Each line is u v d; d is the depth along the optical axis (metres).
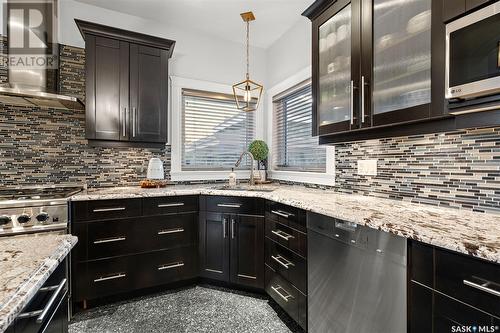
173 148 2.75
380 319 1.06
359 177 1.93
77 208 1.84
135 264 2.02
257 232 2.07
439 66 1.12
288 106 2.92
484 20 0.92
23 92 1.79
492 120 1.03
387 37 1.39
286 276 1.73
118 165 2.51
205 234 2.25
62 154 2.29
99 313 1.84
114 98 2.23
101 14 2.45
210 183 2.92
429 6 1.18
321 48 1.90
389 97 1.38
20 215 1.64
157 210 2.10
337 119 1.76
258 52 3.22
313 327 1.46
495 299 0.70
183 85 2.79
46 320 0.68
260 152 2.89
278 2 2.34
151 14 2.55
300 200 1.64
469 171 1.28
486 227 0.96
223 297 2.08
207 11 2.49
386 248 1.04
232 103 3.11
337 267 1.30
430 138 1.46
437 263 0.85
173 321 1.74
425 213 1.23
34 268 0.61
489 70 0.91
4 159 2.10
